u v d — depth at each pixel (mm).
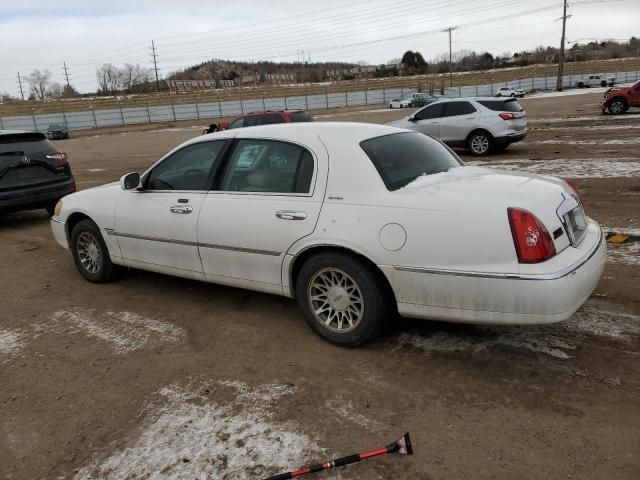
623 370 3355
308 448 2832
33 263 6578
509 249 3141
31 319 4766
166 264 4781
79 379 3674
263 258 4047
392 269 3463
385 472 2625
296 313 4562
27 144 8508
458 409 3076
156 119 60781
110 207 5121
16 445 3014
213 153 4453
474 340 3859
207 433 3004
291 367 3666
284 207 3896
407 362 3625
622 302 4320
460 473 2586
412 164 3963
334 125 4203
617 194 8297
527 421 2932
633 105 23594
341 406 3178
